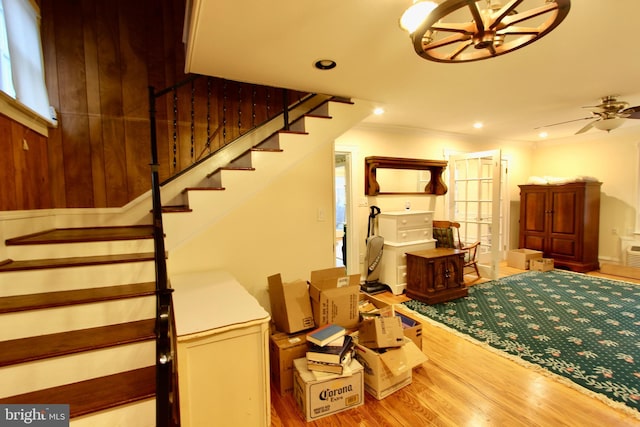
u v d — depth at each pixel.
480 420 1.83
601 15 1.68
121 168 2.90
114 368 1.63
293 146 2.77
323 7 1.55
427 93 2.98
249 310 1.70
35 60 2.34
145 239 2.26
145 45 2.96
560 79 2.65
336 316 2.38
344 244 4.66
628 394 2.01
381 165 4.56
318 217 3.07
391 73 2.45
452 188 5.27
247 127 3.32
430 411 1.93
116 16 2.86
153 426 1.47
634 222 5.08
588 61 2.29
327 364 1.94
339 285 2.49
